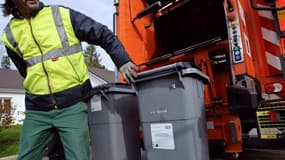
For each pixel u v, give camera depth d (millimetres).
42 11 2020
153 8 3930
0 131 10477
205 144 2096
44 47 1953
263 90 3270
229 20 2986
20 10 1980
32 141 1983
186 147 1984
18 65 2174
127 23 3961
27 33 1977
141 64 3930
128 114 2527
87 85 2072
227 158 3424
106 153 2410
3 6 2029
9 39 2047
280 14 2680
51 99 1938
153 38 4281
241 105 2531
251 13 3430
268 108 3000
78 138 1913
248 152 4211
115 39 2008
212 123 3072
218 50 3516
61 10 2041
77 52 2020
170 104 2055
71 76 1957
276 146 2904
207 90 3336
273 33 3279
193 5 3992
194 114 2020
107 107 2420
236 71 2895
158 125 2113
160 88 2105
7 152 8844
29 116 2018
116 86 2463
